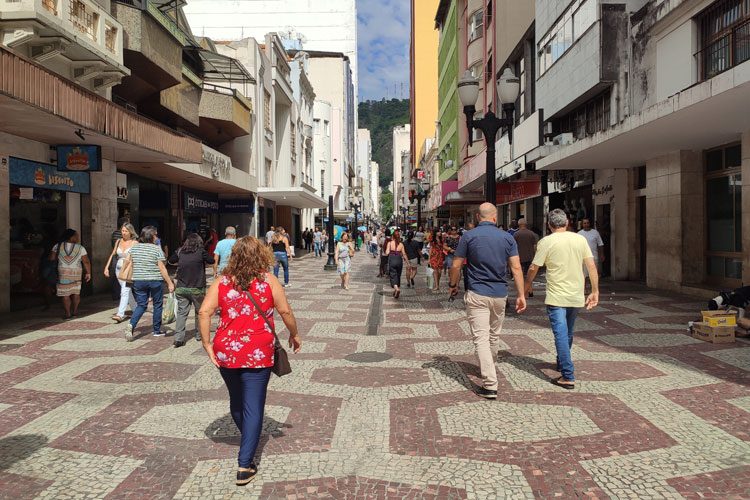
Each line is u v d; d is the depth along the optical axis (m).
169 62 14.53
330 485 3.21
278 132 36.81
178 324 7.07
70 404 4.74
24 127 9.48
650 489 3.10
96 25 10.63
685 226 11.52
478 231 5.02
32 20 8.48
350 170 88.94
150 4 13.46
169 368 5.97
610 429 4.00
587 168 14.82
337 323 8.90
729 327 6.66
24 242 11.05
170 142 13.11
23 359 6.40
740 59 9.68
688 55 11.02
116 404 4.74
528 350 6.58
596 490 3.10
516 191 24.47
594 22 13.66
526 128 18.11
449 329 8.23
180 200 22.66
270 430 4.09
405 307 10.75
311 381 5.39
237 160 28.09
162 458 3.62
